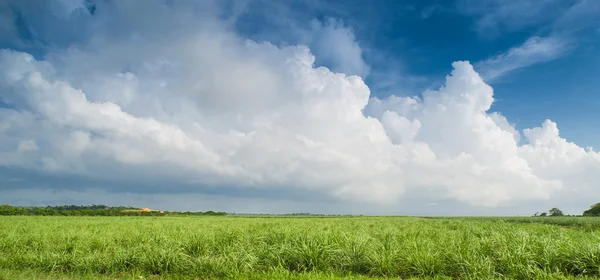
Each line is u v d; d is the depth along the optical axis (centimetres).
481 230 1492
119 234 1447
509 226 1811
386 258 821
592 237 992
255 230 1301
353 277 740
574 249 789
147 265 856
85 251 1016
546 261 762
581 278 697
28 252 992
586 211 9606
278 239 1010
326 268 823
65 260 908
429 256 805
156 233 1362
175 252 886
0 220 3172
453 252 814
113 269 855
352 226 2142
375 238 1118
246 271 785
